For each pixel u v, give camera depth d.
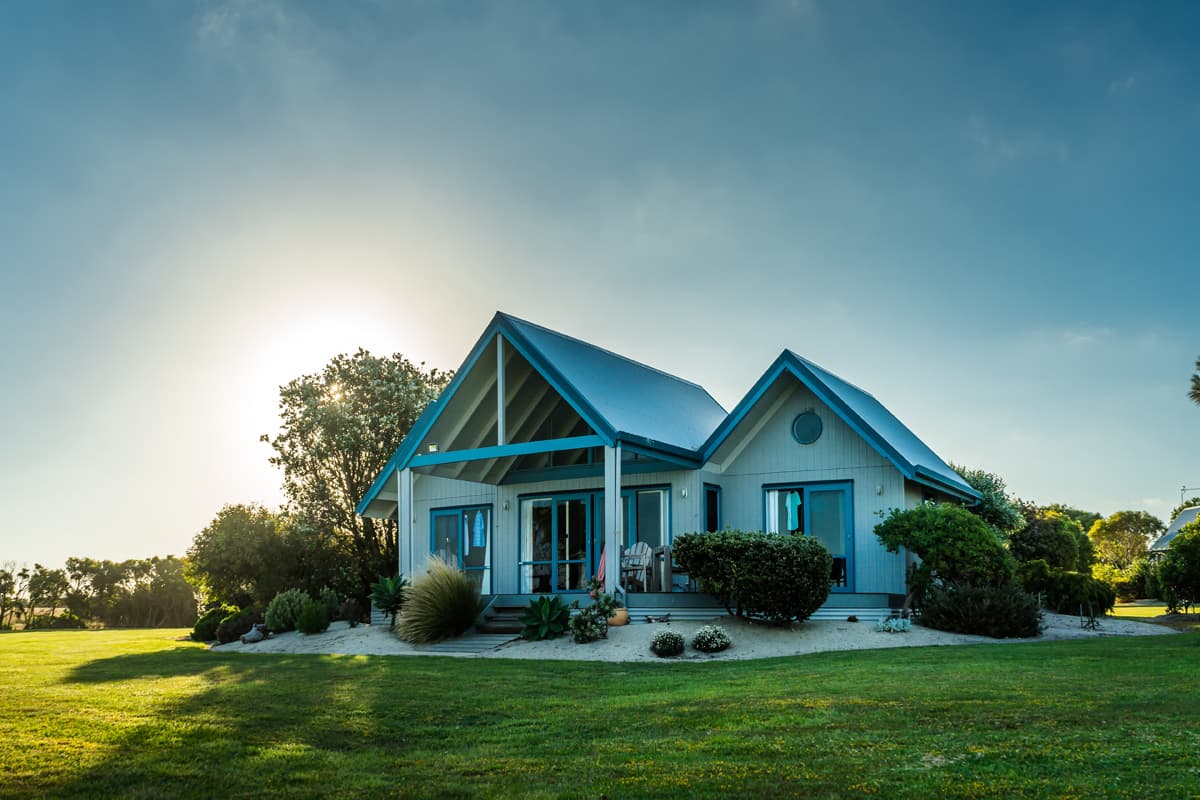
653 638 17.86
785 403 24.16
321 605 24.06
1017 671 12.00
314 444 34.25
